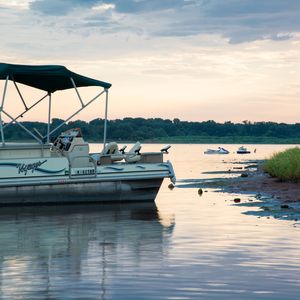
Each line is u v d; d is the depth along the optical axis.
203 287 11.52
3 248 15.70
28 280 12.07
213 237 17.22
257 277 12.31
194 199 28.38
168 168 27.20
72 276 12.41
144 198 27.03
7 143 26.05
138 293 11.10
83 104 25.80
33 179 24.83
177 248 15.53
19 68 24.23
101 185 26.09
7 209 24.17
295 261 13.85
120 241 16.73
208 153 128.88
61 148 26.11
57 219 21.53
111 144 27.31
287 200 26.72
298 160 35.50
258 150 174.00
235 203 26.30
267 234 17.66
